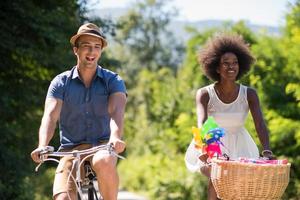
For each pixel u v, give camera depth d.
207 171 7.75
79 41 7.23
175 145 29.89
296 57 20.09
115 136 6.76
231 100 8.45
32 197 21.56
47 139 6.97
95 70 7.38
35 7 19.73
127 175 40.53
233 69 8.36
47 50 20.14
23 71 21.19
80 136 7.44
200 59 8.67
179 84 30.56
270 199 6.92
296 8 20.75
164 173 29.11
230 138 8.50
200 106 8.41
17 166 20.28
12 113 20.81
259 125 8.37
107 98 7.39
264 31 21.72
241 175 6.86
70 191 6.96
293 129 20.05
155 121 35.25
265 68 20.83
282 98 20.89
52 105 7.24
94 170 6.67
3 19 19.61
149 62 74.44
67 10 21.48
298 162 20.52
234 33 8.72
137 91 47.31
